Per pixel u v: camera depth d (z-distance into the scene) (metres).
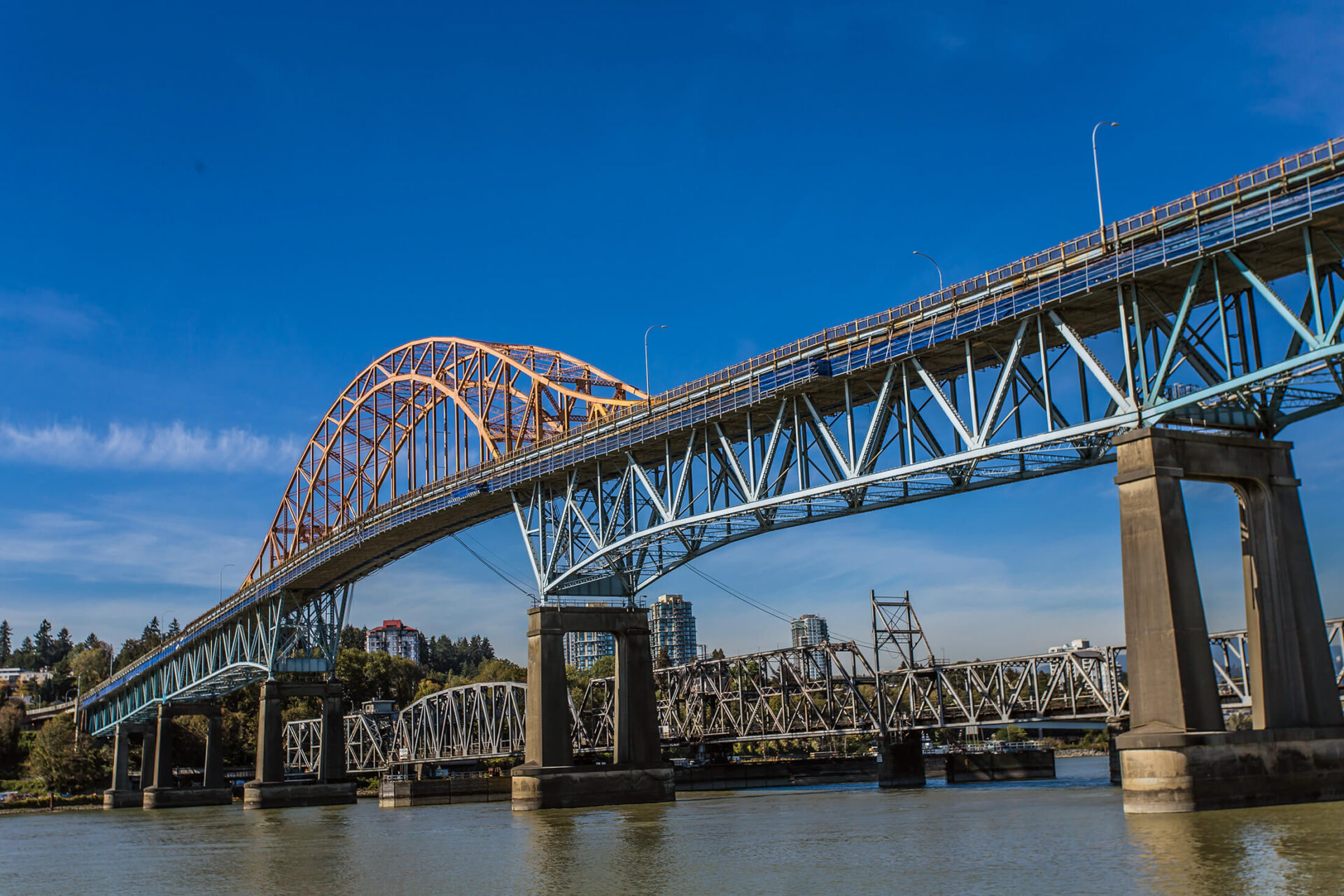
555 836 72.00
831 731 125.31
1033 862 45.75
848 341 70.62
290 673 150.75
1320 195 49.53
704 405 80.56
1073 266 59.25
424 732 181.00
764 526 78.81
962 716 117.69
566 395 105.69
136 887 60.94
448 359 125.81
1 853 92.25
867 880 45.53
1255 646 55.56
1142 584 52.91
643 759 96.12
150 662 188.38
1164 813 50.38
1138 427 55.03
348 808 136.88
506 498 105.19
